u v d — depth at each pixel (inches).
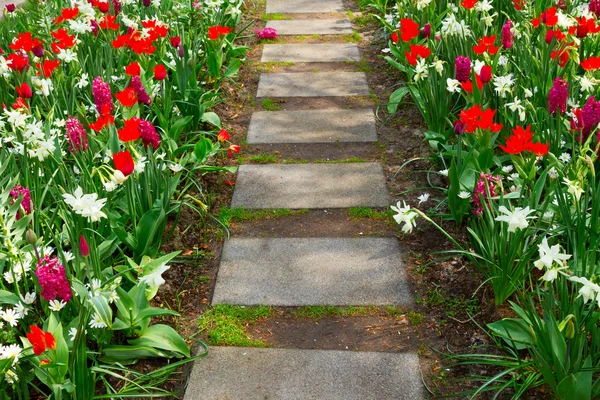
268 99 188.2
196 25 203.2
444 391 95.7
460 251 108.3
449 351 102.8
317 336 106.9
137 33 170.4
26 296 95.7
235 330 108.0
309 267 122.6
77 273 99.2
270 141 166.7
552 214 114.9
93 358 97.2
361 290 116.5
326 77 200.8
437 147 152.1
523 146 111.3
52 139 118.3
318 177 151.0
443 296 114.7
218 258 126.7
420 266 122.1
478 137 133.6
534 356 91.2
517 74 152.1
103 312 93.7
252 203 142.3
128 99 124.9
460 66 140.9
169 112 157.6
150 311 98.2
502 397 93.6
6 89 154.0
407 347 104.3
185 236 132.8
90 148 127.3
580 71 157.2
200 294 117.4
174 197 141.7
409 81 175.5
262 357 102.3
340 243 129.3
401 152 160.6
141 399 95.2
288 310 112.3
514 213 92.6
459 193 127.5
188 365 101.4
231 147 152.1
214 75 186.7
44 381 88.4
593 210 106.5
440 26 200.4
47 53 165.9
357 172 152.6
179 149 144.7
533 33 171.8
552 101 126.0
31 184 119.6
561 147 132.7
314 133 169.9
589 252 101.8
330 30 236.1
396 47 193.0
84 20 178.1
